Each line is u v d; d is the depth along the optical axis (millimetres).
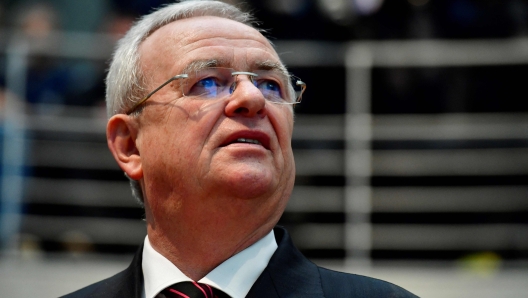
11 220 9984
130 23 11930
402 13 10898
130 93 4727
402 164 10797
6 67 11078
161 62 4605
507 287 8766
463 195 10773
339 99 10977
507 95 10680
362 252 10344
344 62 10898
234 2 10703
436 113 10766
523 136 10562
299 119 11164
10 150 10148
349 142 10594
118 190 11070
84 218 10914
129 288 4605
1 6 12141
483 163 10656
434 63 10312
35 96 11188
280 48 11016
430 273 9203
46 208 10891
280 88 4699
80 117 11164
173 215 4445
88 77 11430
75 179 11047
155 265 4559
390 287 4359
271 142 4375
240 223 4352
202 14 4883
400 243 10859
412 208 10828
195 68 4449
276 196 4426
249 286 4371
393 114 10789
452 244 10727
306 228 10641
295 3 11008
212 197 4281
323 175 10797
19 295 8828
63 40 11422
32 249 10273
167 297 4418
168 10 4852
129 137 4816
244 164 4211
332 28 11039
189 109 4379
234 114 4332
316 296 4273
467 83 10734
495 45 10766
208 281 4352
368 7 10922
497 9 10859
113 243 10656
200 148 4305
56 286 8906
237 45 4578
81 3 12133
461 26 10820
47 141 10883
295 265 4465
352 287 4352
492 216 10625
